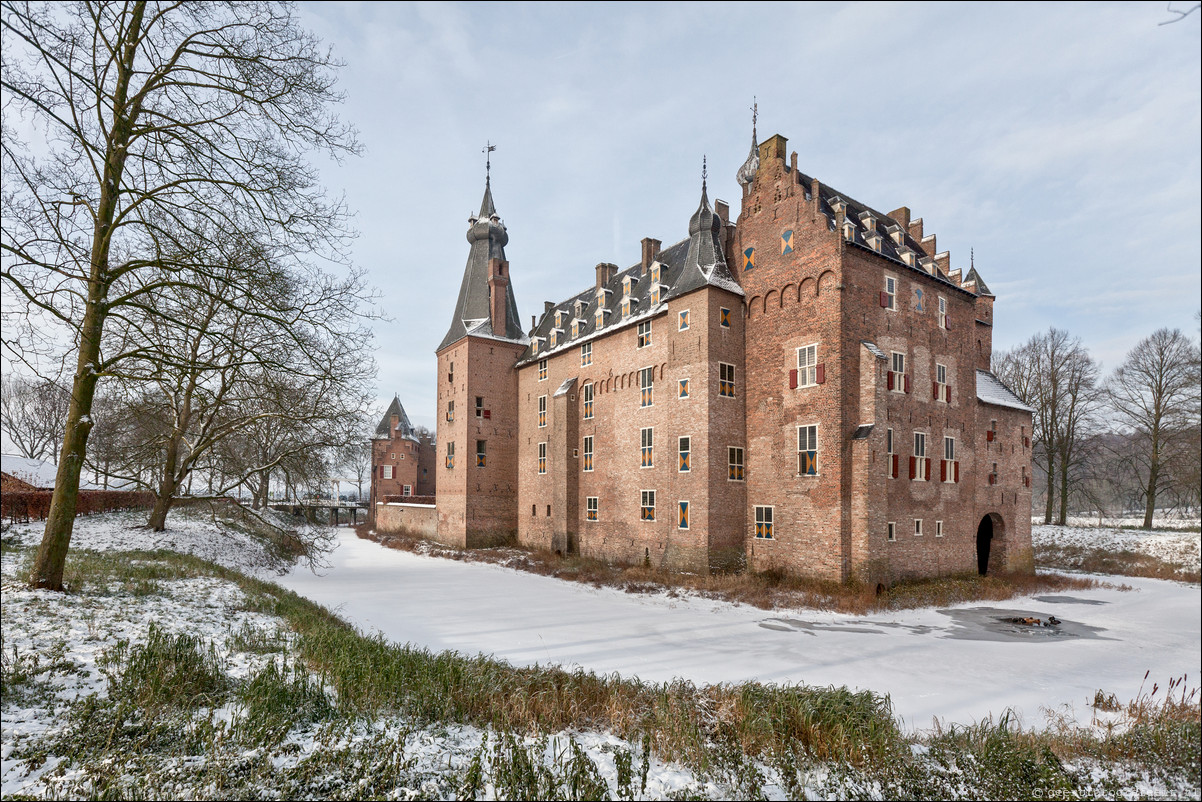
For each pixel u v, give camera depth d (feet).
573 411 117.70
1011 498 100.53
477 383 136.46
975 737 27.07
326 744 21.07
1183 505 114.21
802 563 77.46
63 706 22.70
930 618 62.59
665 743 23.61
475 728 24.80
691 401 86.94
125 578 51.37
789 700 28.02
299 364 50.11
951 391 90.12
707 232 91.76
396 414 234.99
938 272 92.32
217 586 55.57
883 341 80.43
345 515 264.11
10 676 24.39
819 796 20.59
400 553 129.18
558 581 86.28
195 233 38.63
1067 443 146.72
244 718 22.52
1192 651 49.39
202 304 54.54
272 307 41.39
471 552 122.72
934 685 39.19
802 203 81.00
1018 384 162.30
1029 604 72.69
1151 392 109.19
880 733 25.00
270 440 90.94
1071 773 23.45
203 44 40.40
